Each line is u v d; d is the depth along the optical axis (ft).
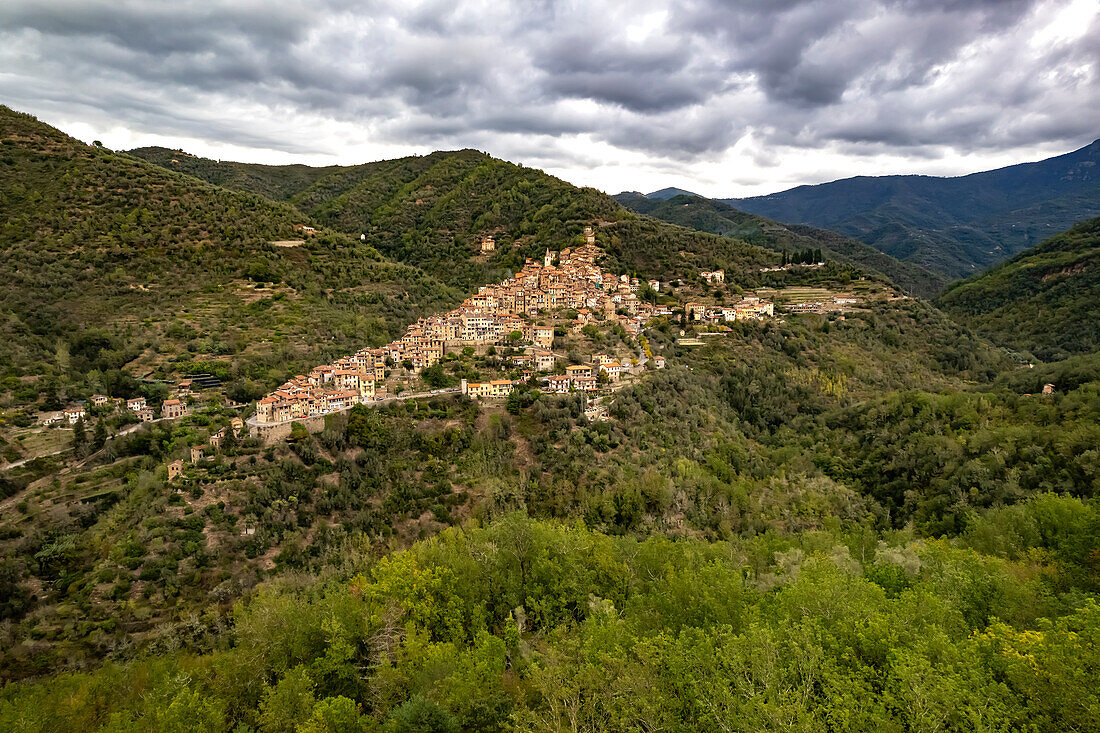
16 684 189.78
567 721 122.42
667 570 200.95
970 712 97.35
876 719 99.40
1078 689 98.58
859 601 141.90
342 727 132.57
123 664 200.03
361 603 189.57
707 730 112.98
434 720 122.83
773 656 118.01
